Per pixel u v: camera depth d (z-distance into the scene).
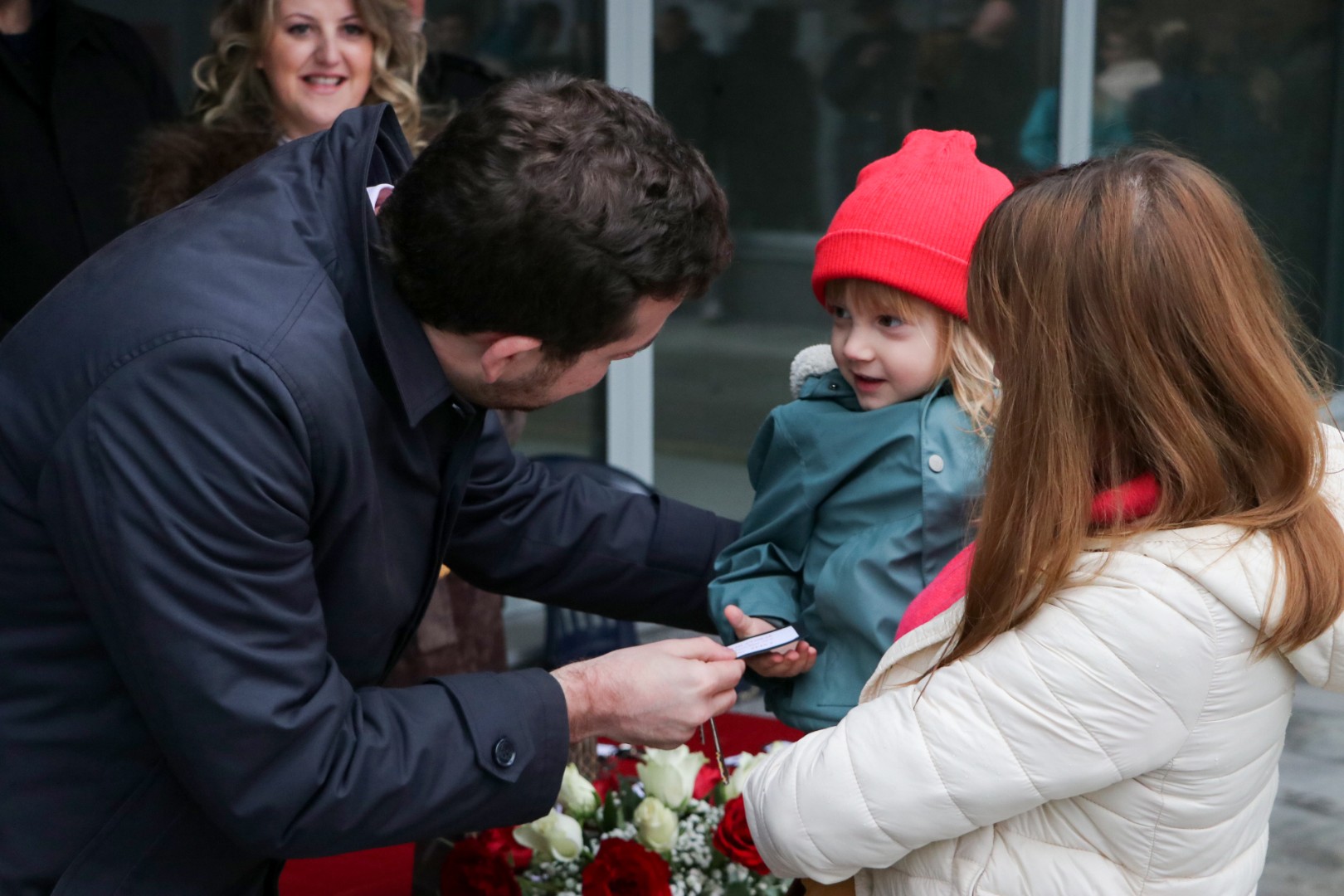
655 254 1.25
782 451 1.74
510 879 1.57
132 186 2.54
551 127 1.24
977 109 5.06
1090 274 1.17
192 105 2.86
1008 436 1.21
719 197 1.33
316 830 1.26
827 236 1.70
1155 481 1.19
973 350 1.64
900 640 1.34
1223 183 1.23
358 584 1.38
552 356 1.31
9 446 1.23
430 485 1.43
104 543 1.19
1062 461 1.18
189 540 1.18
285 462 1.22
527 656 4.07
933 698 1.23
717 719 2.24
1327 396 1.35
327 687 1.28
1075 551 1.17
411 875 1.85
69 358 1.22
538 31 4.19
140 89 3.06
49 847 1.32
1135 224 1.16
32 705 1.30
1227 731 1.18
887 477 1.63
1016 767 1.19
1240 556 1.14
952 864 1.27
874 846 1.26
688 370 4.71
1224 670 1.16
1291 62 6.09
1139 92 5.63
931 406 1.65
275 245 1.29
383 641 1.45
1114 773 1.18
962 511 1.59
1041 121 5.22
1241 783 1.21
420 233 1.26
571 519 1.79
